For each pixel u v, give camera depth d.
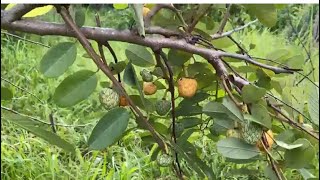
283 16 6.58
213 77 2.07
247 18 5.66
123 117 1.76
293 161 1.86
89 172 2.93
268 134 1.88
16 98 3.85
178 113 2.10
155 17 2.00
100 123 1.75
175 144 1.94
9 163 2.91
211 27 2.17
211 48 2.04
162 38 1.87
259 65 1.91
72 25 1.69
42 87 4.27
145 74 2.04
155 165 2.94
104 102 1.80
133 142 3.32
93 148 1.75
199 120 2.15
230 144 1.83
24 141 3.14
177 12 1.94
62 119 3.76
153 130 1.86
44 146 3.22
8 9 1.70
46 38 5.27
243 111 1.81
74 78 1.75
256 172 2.12
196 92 2.09
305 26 6.38
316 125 1.90
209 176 2.04
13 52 5.06
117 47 5.28
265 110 1.80
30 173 2.91
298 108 2.05
